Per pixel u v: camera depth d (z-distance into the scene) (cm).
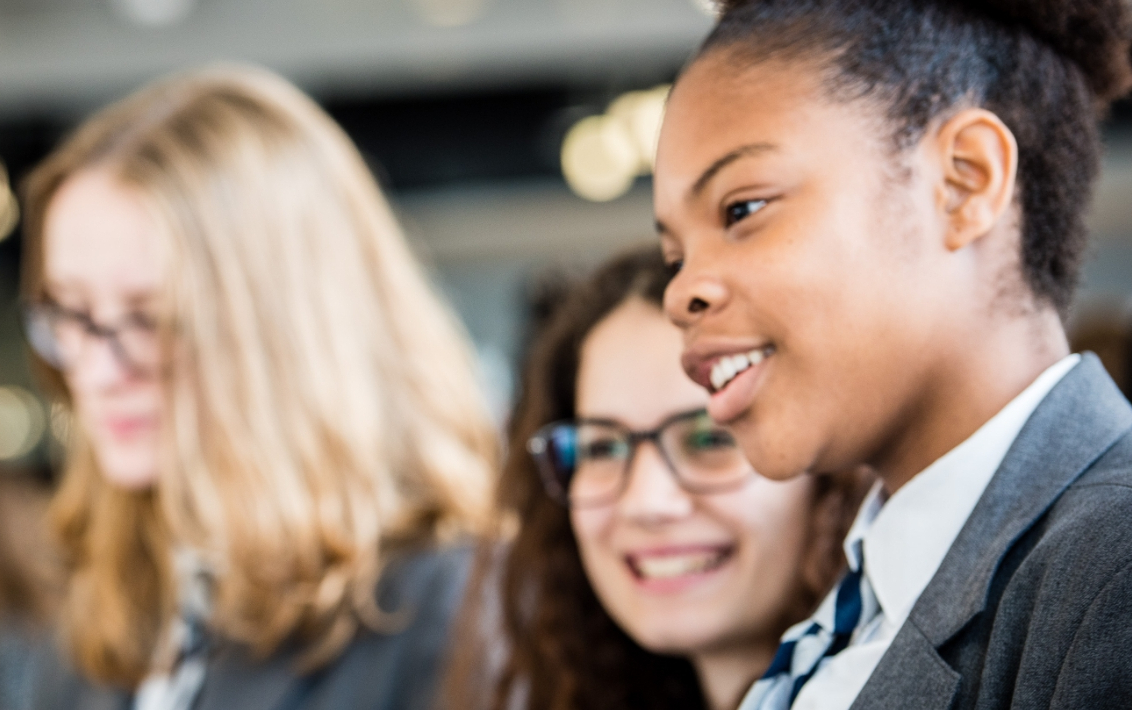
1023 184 61
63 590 167
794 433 59
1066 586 52
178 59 522
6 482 211
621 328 101
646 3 501
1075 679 49
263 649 124
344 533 125
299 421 127
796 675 68
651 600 96
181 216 125
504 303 665
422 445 137
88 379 127
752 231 59
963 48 61
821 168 58
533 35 521
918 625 59
